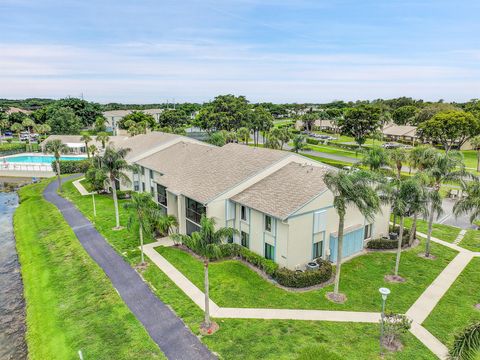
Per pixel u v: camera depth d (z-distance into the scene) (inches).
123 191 2100.1
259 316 925.8
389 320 828.0
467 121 3324.3
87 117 6048.2
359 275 1154.7
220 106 4739.2
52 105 5772.6
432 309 962.1
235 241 1339.8
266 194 1242.6
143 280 1127.6
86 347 832.9
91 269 1209.4
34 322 971.9
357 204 967.6
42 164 3265.3
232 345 816.3
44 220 1784.0
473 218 1256.8
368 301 1000.2
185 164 1717.5
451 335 851.4
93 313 967.0
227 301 999.6
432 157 1311.5
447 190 2242.9
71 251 1373.0
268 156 1467.8
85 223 1680.6
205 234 863.1
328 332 856.9
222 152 1707.7
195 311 954.1
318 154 3735.2
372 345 810.8
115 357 794.2
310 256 1185.4
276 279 1106.7
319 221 1168.2
